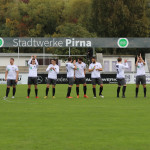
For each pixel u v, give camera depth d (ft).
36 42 271.49
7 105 120.98
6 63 398.01
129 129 75.66
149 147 60.75
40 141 64.95
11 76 148.97
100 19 468.34
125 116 94.22
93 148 60.13
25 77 272.92
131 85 250.16
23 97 154.20
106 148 60.08
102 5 467.52
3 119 88.99
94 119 89.04
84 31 372.99
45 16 502.38
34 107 114.83
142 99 144.36
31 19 502.38
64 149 59.41
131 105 121.19
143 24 463.42
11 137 68.18
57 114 97.96
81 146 61.41
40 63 389.60
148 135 69.87
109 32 463.83
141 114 98.22
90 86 240.94
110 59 351.25
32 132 72.64
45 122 84.43
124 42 275.39
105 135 69.82
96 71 151.02
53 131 73.61
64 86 240.73
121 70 151.94
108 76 272.92
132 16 462.60
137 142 64.23
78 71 151.33
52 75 149.79
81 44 273.33
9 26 499.92
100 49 355.15
